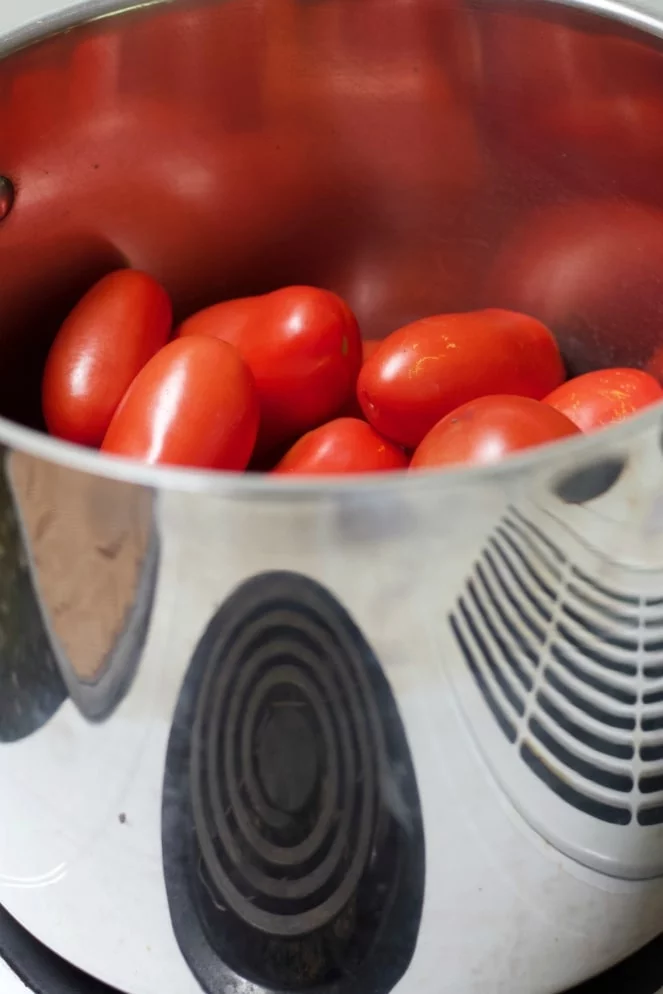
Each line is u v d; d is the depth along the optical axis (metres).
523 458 0.25
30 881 0.37
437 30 0.47
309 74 0.48
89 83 0.45
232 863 0.33
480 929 0.35
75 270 0.50
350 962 0.35
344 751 0.30
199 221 0.52
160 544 0.26
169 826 0.32
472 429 0.36
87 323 0.46
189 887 0.34
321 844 0.32
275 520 0.25
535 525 0.26
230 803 0.31
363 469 0.42
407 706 0.29
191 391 0.39
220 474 0.24
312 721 0.30
